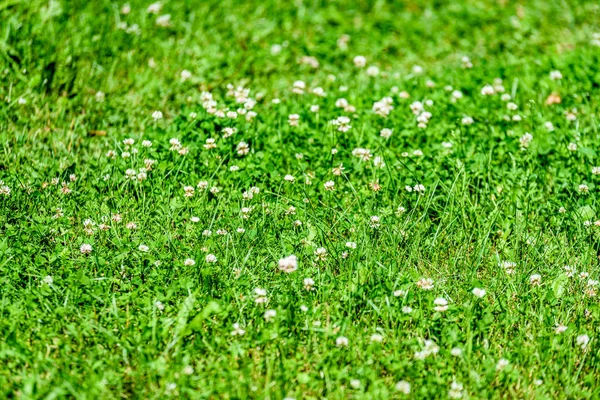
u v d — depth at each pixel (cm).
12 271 232
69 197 247
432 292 234
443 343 227
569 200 250
